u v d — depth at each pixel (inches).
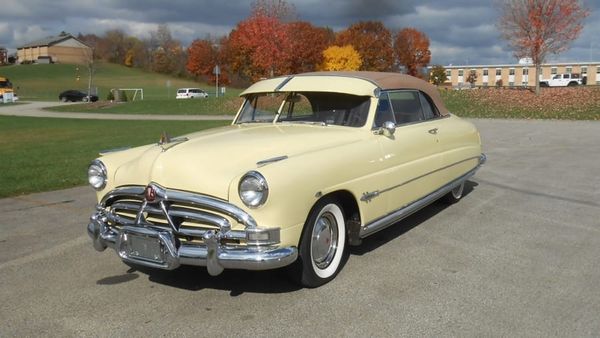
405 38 2844.5
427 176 225.8
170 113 1413.6
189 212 153.3
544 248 206.8
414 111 227.9
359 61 2234.3
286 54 1540.4
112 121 1101.7
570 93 1088.8
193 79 4180.6
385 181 194.2
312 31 2178.9
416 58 2881.4
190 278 181.5
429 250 206.1
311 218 163.3
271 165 152.5
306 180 156.6
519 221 246.4
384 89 206.4
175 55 4394.7
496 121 865.5
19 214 273.1
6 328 146.7
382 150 193.3
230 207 148.1
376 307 155.4
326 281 173.0
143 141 631.2
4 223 255.1
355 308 155.0
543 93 1127.6
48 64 4539.9
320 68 2194.9
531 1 1106.1
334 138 184.2
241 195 146.9
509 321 145.3
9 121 1132.5
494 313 150.2
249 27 1555.1
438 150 234.1
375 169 188.2
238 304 159.6
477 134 285.4
